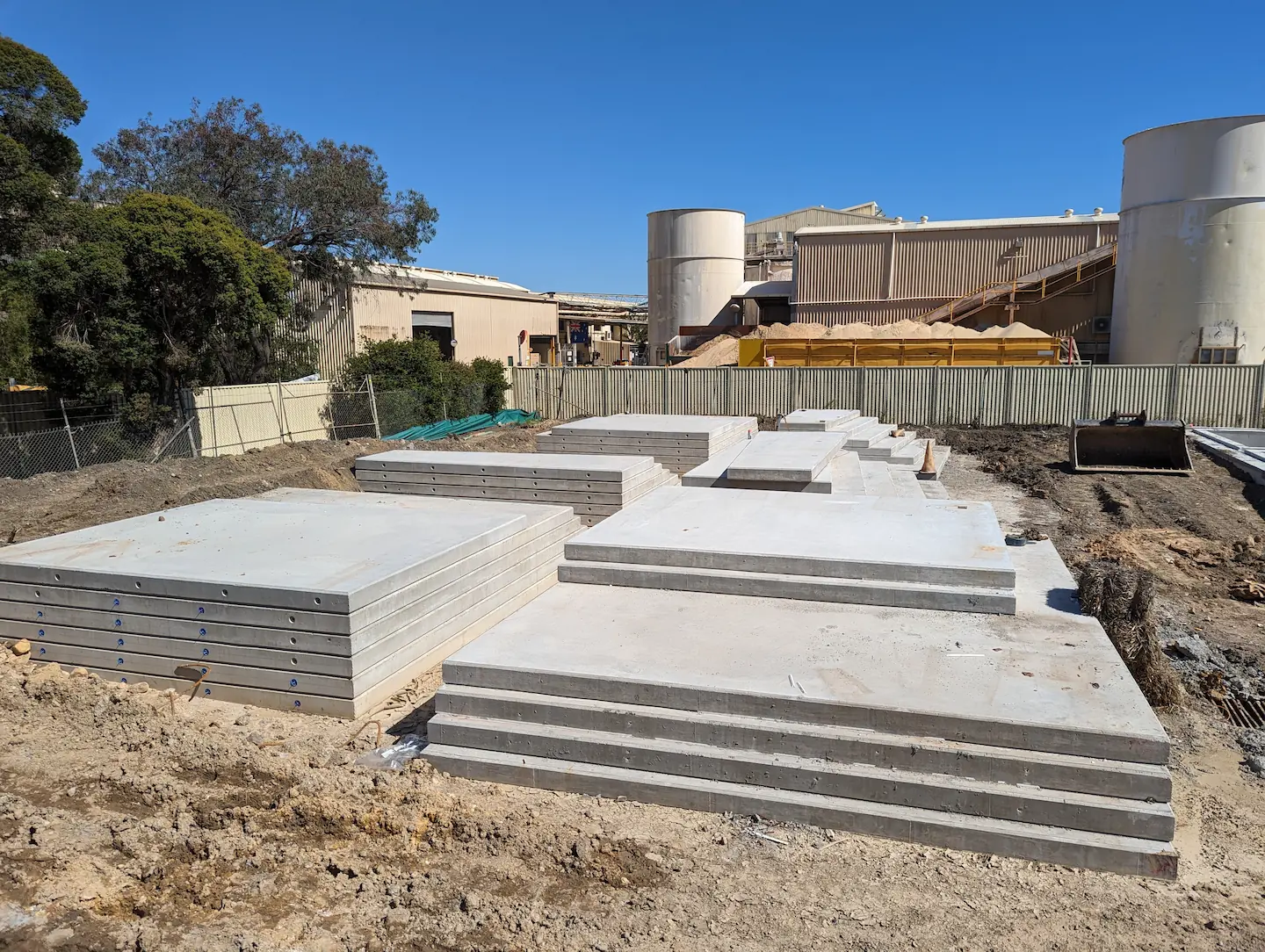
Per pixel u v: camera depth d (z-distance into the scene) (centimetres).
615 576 794
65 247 2045
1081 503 1602
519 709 587
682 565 794
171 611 704
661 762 548
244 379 2666
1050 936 420
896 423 2877
